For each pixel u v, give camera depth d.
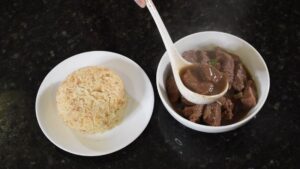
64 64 0.47
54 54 0.50
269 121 0.43
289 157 0.41
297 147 0.41
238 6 0.52
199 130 0.41
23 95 0.47
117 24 0.51
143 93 0.45
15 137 0.44
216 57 0.44
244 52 0.44
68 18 0.53
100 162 0.42
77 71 0.45
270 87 0.45
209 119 0.40
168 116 0.44
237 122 0.40
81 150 0.41
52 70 0.46
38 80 0.48
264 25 0.50
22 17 0.53
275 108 0.44
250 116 0.39
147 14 0.52
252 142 0.42
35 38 0.51
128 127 0.43
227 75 0.42
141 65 0.48
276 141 0.42
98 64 0.47
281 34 0.49
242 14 0.51
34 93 0.47
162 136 0.43
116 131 0.43
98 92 0.43
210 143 0.42
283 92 0.45
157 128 0.44
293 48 0.48
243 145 0.42
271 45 0.48
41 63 0.49
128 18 0.52
